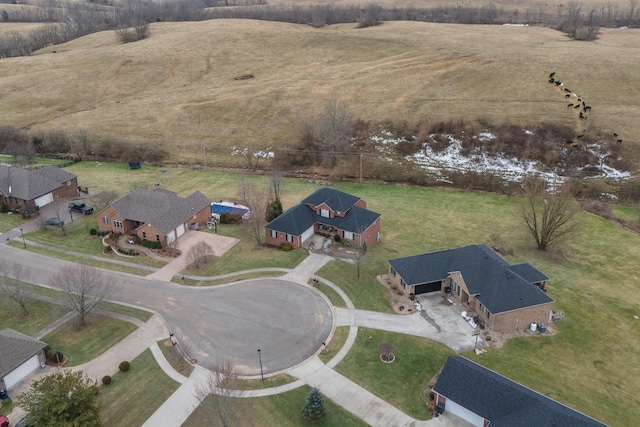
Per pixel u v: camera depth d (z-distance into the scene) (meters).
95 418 30.94
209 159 97.25
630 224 70.44
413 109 105.62
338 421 35.19
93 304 46.81
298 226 60.44
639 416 36.38
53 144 103.25
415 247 61.94
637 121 94.31
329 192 65.69
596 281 54.91
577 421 31.11
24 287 51.88
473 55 129.00
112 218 63.28
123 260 57.66
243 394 37.47
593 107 100.25
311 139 98.50
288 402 36.78
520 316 45.16
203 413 35.62
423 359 41.50
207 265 56.31
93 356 41.72
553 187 82.19
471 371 36.03
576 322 47.12
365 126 102.25
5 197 71.50
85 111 117.62
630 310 49.38
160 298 49.94
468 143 95.31
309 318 46.75
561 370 40.75
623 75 110.88
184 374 39.56
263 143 101.12
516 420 32.19
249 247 60.81
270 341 43.59
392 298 50.03
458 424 35.06
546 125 95.81
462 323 46.28
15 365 37.94
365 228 60.38
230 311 47.78
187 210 65.00
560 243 64.19
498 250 61.03
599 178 84.62
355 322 46.19
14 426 34.03
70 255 58.91
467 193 82.06
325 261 57.03
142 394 37.47
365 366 40.59
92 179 87.06
